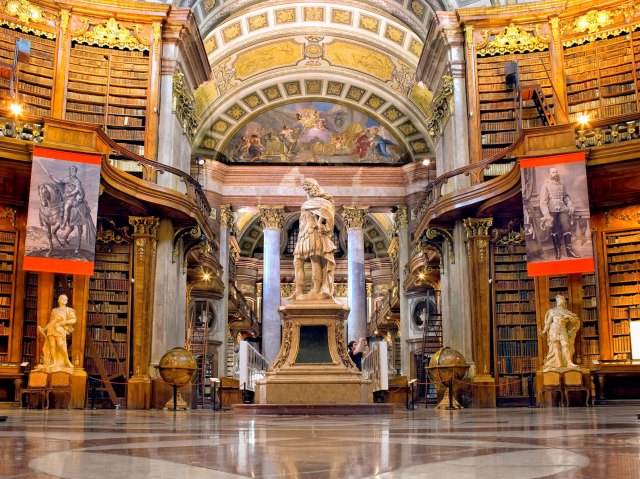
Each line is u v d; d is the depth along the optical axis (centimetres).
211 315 2680
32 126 1283
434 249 1864
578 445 354
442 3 1905
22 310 1359
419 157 2797
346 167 2808
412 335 2675
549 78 1574
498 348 1545
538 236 1266
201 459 292
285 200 2788
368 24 2528
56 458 293
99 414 993
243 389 1416
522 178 1288
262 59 2711
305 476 230
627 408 1084
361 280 2772
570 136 1298
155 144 1619
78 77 1605
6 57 1507
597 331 1380
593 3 1605
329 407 947
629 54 1552
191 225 1673
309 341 1025
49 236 1228
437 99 1848
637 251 1377
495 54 1683
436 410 1255
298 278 1055
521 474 229
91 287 1512
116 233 1548
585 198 1244
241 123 2850
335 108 2897
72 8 1603
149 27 1662
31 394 1241
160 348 1548
